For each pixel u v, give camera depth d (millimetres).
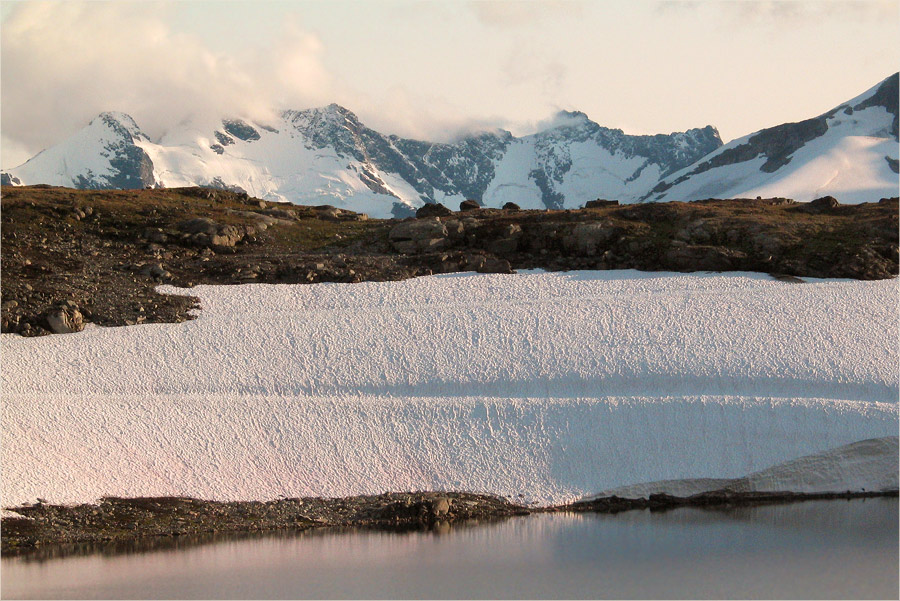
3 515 71875
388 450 85125
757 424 85125
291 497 79375
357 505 78875
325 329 105375
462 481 82500
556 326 104125
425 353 99750
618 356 96938
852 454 83000
